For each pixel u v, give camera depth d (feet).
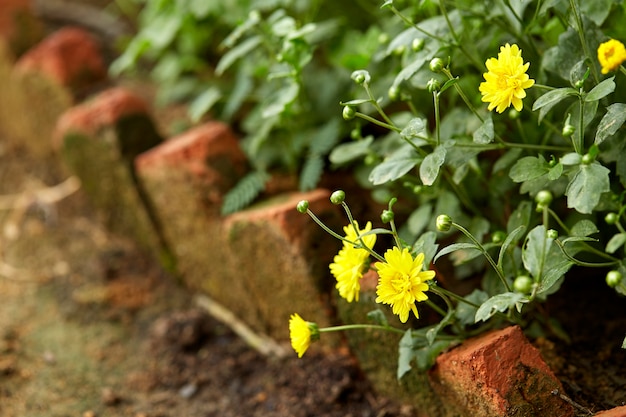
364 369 3.11
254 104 3.88
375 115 3.47
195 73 4.16
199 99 3.56
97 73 4.09
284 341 3.33
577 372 2.93
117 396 3.25
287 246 3.12
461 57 2.93
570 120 2.76
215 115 3.89
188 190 3.40
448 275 3.19
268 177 3.37
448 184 3.08
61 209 3.98
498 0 2.90
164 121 3.99
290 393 3.17
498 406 2.71
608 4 2.74
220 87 3.87
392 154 2.93
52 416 3.20
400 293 2.64
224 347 3.39
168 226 3.57
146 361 3.37
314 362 3.20
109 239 3.83
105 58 4.61
